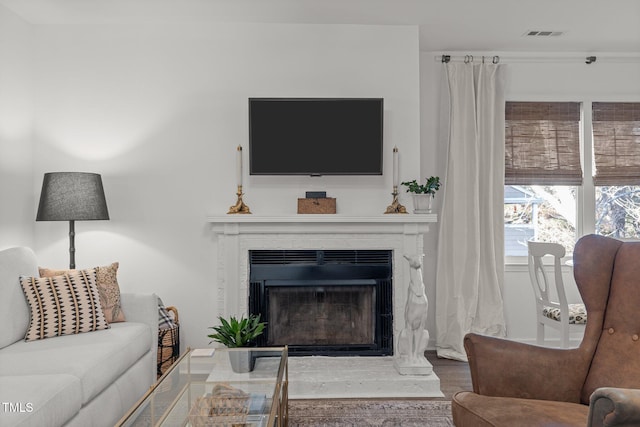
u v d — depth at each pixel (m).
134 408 1.74
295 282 3.59
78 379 2.07
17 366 2.15
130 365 2.66
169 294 3.64
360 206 3.71
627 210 4.36
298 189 3.70
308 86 3.69
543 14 3.48
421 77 4.25
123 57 3.63
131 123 3.63
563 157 4.32
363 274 3.60
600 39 3.98
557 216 4.35
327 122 3.59
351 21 3.62
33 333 2.56
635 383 1.74
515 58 4.27
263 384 2.17
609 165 4.33
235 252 3.54
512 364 1.90
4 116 3.26
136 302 3.04
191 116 3.66
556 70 4.31
